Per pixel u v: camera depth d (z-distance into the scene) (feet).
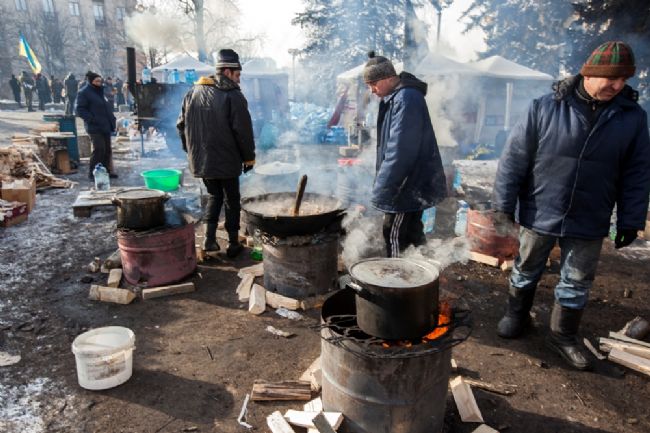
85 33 131.03
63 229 17.69
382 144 10.87
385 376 6.25
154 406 8.04
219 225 18.01
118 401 8.14
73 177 27.68
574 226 8.56
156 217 12.59
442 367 6.58
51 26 118.73
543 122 8.54
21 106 80.18
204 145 13.37
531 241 9.31
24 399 8.12
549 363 9.45
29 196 19.66
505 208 9.13
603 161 8.18
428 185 10.71
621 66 7.30
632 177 8.33
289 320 11.10
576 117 8.20
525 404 8.23
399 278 6.61
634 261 15.01
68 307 11.62
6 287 12.65
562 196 8.54
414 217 11.46
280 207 12.48
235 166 13.79
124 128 48.34
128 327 10.70
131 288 12.54
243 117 13.39
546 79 39.63
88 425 7.55
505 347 10.00
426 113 10.31
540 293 12.54
